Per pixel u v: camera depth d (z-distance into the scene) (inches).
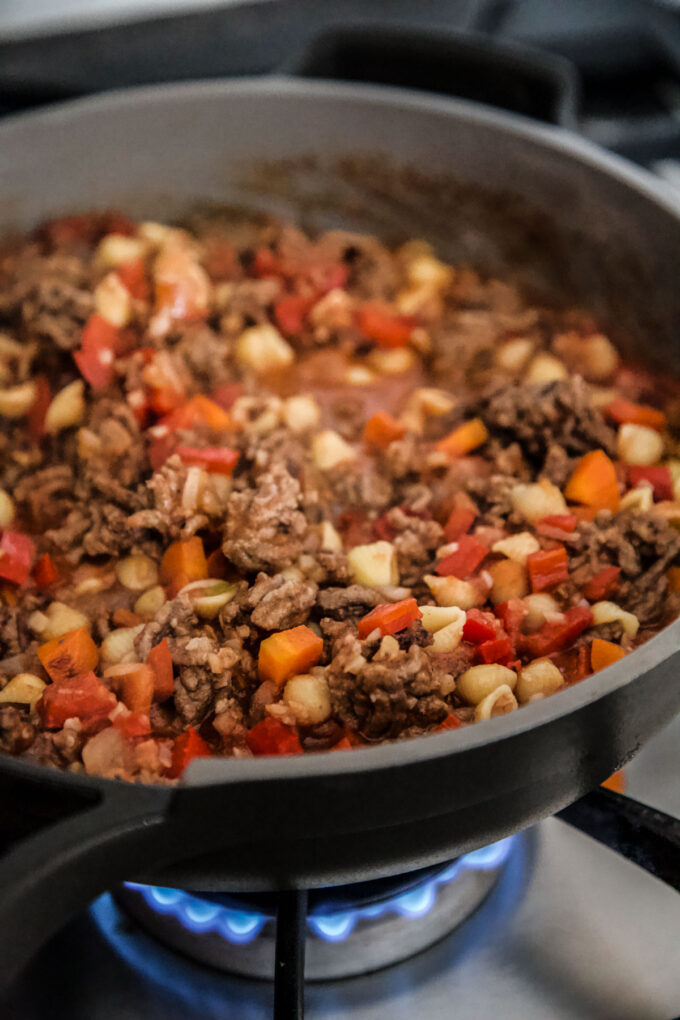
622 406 21.7
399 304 23.7
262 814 14.7
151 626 18.1
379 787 14.6
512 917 17.9
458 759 14.7
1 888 13.8
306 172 24.3
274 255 24.3
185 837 14.7
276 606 18.0
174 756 17.2
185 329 22.6
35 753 17.2
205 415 21.1
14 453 21.0
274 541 18.9
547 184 22.8
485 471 20.6
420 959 17.7
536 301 24.3
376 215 24.8
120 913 17.9
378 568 18.9
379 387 22.5
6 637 18.5
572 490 20.0
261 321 23.1
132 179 23.9
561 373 22.3
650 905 18.0
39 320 21.9
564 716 14.9
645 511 19.6
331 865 15.5
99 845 14.1
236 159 24.0
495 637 18.2
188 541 19.2
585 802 17.6
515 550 19.1
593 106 27.4
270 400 21.5
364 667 17.2
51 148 23.0
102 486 19.8
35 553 19.6
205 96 23.1
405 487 20.5
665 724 16.4
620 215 22.1
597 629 18.5
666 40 27.1
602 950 17.6
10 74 26.7
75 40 27.6
